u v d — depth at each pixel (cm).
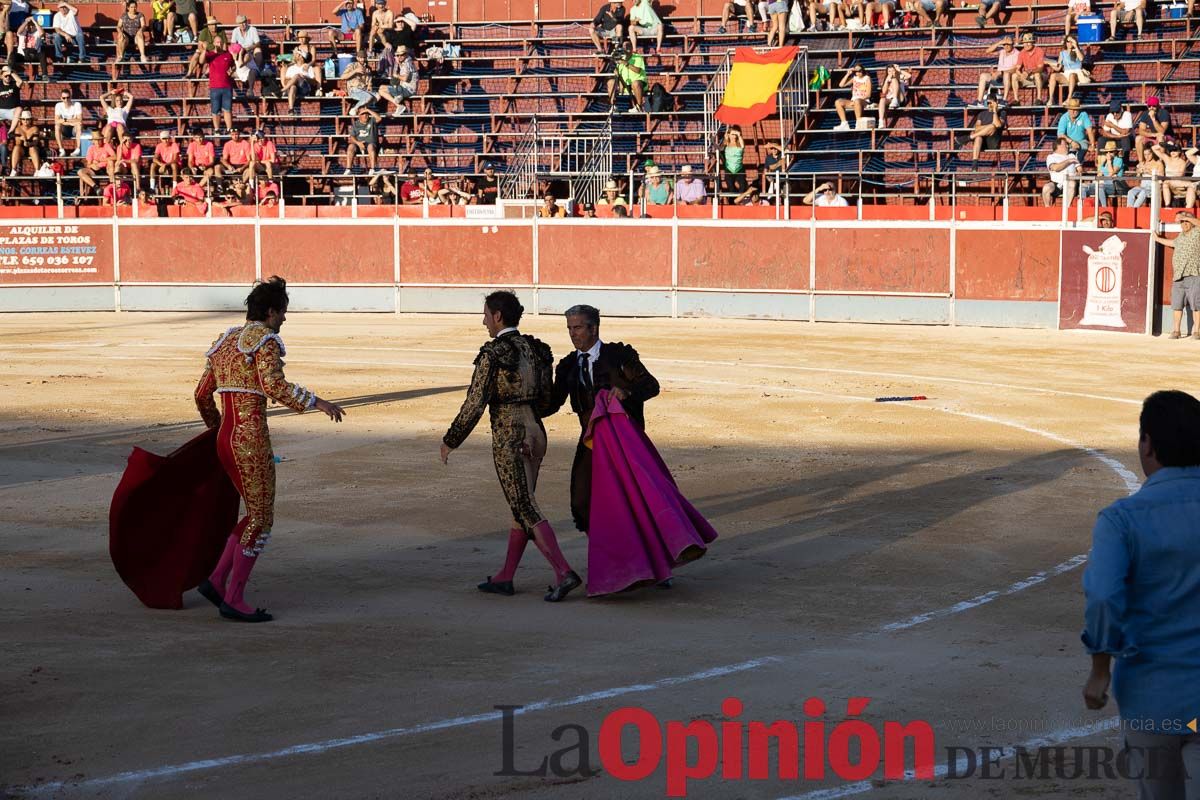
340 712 573
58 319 2545
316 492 1035
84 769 509
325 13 3319
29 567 820
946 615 721
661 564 740
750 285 2473
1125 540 363
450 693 598
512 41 3123
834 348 2027
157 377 1680
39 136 2877
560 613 731
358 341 2142
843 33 2938
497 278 2608
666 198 2664
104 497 1007
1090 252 2214
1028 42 2705
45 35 3181
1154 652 363
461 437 751
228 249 2670
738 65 2841
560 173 2808
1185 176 2323
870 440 1249
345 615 725
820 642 675
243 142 2820
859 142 2783
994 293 2317
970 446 1219
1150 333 2144
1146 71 2703
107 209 2688
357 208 2656
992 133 2625
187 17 3234
